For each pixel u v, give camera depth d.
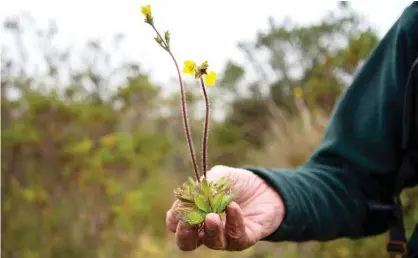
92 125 5.29
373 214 1.68
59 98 5.17
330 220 1.56
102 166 4.83
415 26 1.62
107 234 4.76
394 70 1.64
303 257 4.29
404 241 1.63
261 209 1.41
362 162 1.65
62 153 4.84
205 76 1.24
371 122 1.67
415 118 1.56
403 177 1.63
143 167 5.25
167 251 4.96
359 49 4.46
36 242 4.55
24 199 4.56
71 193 4.81
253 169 1.47
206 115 1.25
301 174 1.59
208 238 1.15
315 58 7.61
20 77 5.15
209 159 8.37
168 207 5.45
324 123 4.91
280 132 5.71
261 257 4.77
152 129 6.08
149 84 5.93
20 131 4.66
